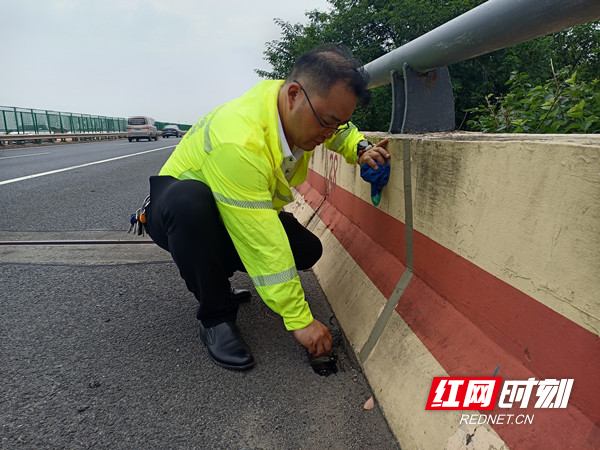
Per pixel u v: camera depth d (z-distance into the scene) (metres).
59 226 3.61
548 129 2.15
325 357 1.62
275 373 1.53
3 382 1.46
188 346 1.71
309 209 3.27
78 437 1.21
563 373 0.78
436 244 1.27
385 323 1.47
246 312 2.02
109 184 6.09
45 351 1.66
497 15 1.11
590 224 0.72
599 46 9.84
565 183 0.77
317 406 1.34
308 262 1.96
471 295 1.09
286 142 1.41
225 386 1.45
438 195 1.24
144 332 1.82
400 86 1.78
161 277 2.45
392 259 1.64
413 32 12.08
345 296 1.90
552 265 0.81
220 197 1.36
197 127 1.56
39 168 8.31
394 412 1.21
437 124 1.72
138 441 1.20
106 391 1.42
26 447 1.17
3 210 4.21
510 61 10.03
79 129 27.81
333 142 1.81
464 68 10.52
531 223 0.86
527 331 0.88
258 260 1.37
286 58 17.27
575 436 0.74
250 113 1.35
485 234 1.02
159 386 1.45
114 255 2.85
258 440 1.21
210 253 1.49
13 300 2.12
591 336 0.72
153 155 12.55
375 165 1.63
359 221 2.09
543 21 1.02
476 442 0.92
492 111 2.72
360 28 13.52
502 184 0.95
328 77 1.23
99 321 1.91
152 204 1.64
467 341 1.07
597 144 0.76
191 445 1.19
